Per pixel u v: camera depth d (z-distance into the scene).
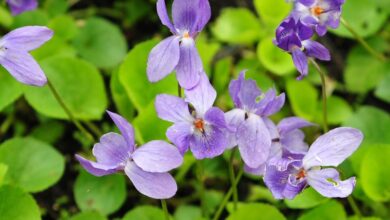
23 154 0.25
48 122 0.28
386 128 0.26
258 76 0.28
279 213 0.23
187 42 0.21
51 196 0.27
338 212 0.24
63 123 0.28
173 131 0.20
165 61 0.21
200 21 0.21
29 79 0.22
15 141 0.25
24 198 0.23
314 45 0.21
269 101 0.21
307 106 0.28
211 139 0.21
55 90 0.24
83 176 0.26
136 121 0.24
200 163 0.25
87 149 0.28
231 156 0.23
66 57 0.26
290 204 0.24
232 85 0.21
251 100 0.21
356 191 0.25
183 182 0.27
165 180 0.20
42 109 0.26
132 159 0.20
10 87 0.26
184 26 0.21
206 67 0.27
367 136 0.26
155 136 0.24
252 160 0.21
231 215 0.23
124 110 0.27
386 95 0.27
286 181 0.20
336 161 0.20
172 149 0.20
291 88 0.28
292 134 0.22
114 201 0.25
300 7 0.22
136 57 0.25
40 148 0.25
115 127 0.27
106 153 0.20
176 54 0.21
